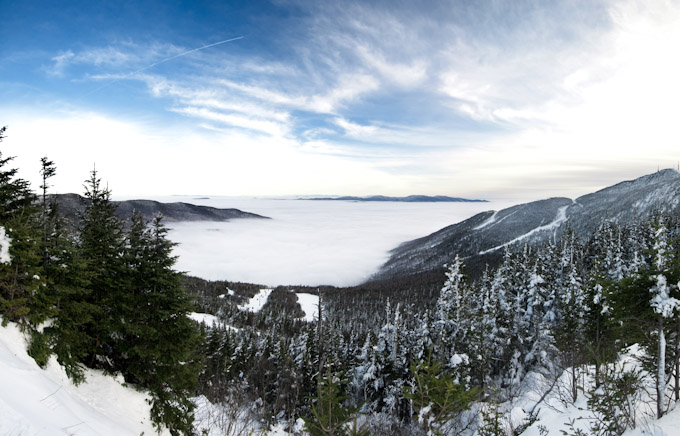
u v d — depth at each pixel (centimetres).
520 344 3591
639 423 1348
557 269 4597
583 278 3606
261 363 4228
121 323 1620
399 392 2941
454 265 3512
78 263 1482
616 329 1616
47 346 1309
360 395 3438
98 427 1127
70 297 1503
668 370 1495
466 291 3434
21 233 1297
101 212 2027
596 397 1388
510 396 2822
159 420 1650
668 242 1331
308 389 3550
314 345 4038
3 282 1238
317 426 850
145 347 1648
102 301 1625
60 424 948
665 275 1320
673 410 1320
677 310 1288
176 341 1745
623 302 1467
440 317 3488
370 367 3250
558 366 2955
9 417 780
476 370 3284
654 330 1430
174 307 1733
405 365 3262
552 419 1942
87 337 1550
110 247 1738
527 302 4009
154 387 1736
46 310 1322
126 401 1554
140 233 1802
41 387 1083
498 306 3881
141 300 1695
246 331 7169
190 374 1833
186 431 1814
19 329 1245
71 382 1361
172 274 1761
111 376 1639
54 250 1445
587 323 2434
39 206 1627
